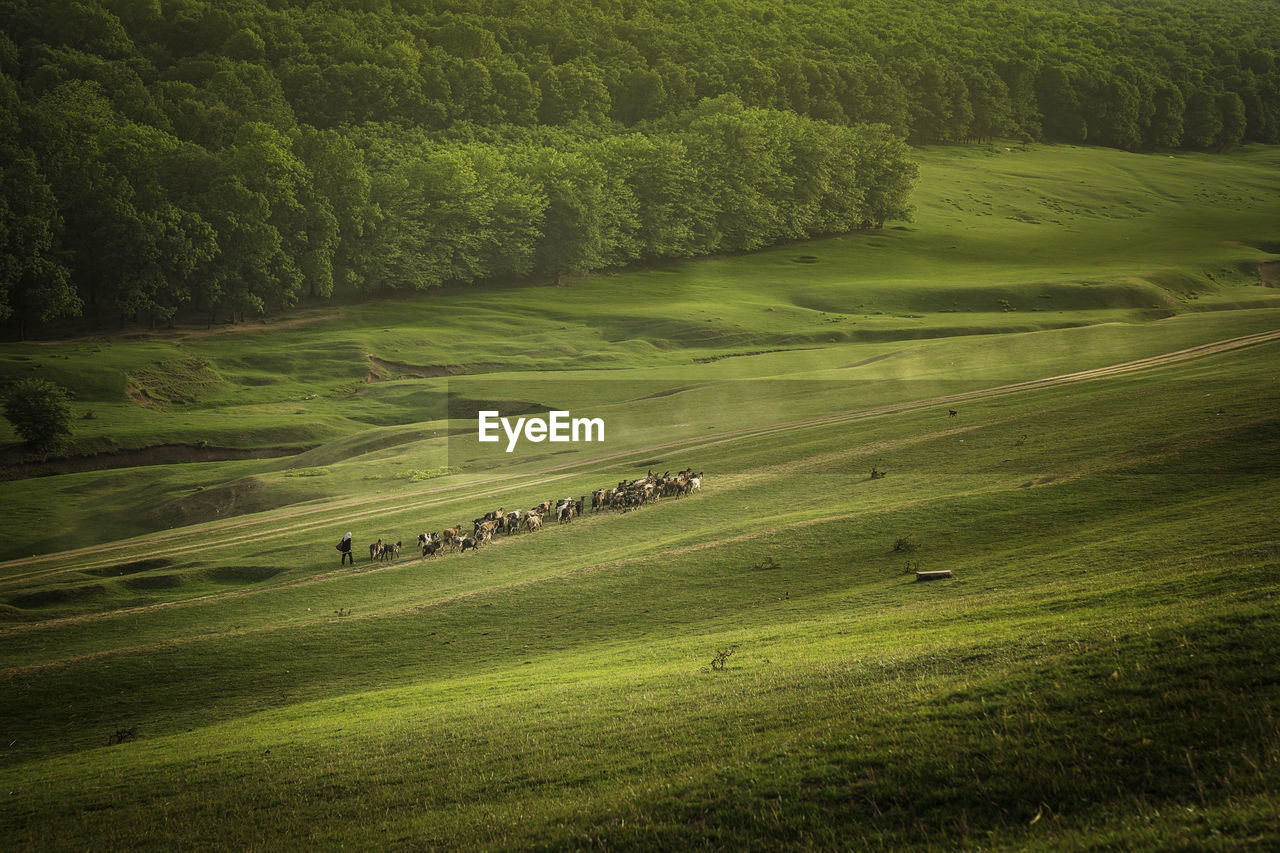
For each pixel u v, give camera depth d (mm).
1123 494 42438
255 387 126562
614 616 40281
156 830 20047
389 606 45531
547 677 31500
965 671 20500
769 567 42594
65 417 99188
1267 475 40281
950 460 55969
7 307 127438
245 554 58125
